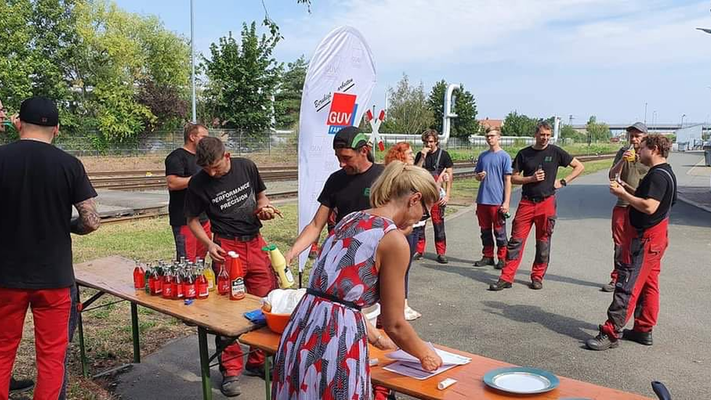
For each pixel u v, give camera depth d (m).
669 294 6.49
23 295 3.19
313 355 2.27
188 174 5.27
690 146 92.62
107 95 34.69
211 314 3.35
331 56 5.62
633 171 6.56
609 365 4.53
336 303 2.30
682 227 11.66
